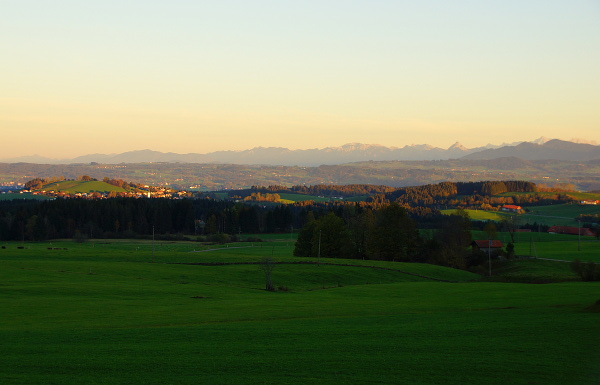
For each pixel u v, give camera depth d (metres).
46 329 36.19
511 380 24.11
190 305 49.88
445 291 65.94
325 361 27.23
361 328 36.38
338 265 97.81
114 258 95.00
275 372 25.33
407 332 34.75
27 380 23.88
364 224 126.44
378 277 90.94
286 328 36.41
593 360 27.25
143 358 27.70
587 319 38.59
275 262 96.06
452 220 135.62
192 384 23.55
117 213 181.00
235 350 29.56
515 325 36.78
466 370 25.58
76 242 151.25
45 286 59.03
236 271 83.12
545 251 134.50
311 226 122.19
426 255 121.25
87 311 44.88
